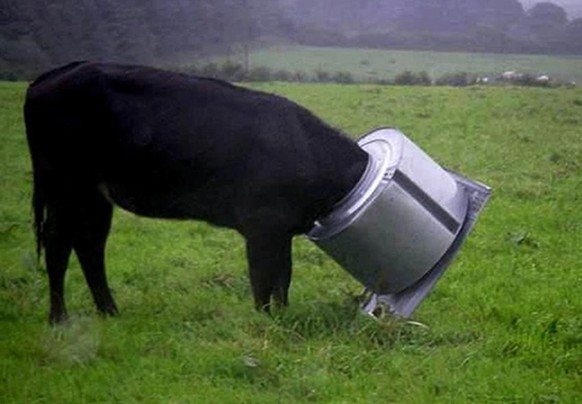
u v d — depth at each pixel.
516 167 18.47
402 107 27.66
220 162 8.31
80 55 30.55
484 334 8.22
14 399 6.69
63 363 7.37
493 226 13.16
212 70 33.28
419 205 8.12
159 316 8.56
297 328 7.95
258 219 8.39
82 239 8.61
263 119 8.35
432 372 7.24
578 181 17.03
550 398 6.83
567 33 62.16
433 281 8.29
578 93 33.09
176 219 8.72
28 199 14.84
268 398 6.72
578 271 10.66
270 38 47.31
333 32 53.78
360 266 8.34
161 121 8.27
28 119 8.49
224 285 9.93
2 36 30.25
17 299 9.13
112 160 8.39
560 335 8.12
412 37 57.00
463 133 23.00
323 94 30.52
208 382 7.00
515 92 32.91
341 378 7.11
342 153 8.41
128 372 7.16
